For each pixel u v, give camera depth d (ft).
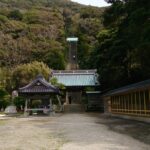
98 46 185.16
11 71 217.36
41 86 147.74
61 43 350.23
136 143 44.62
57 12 444.96
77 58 328.29
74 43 331.98
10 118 122.31
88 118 114.52
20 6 504.84
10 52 297.53
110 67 161.17
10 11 407.23
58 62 295.89
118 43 141.18
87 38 359.25
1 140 51.47
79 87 205.26
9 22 349.20
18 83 201.98
